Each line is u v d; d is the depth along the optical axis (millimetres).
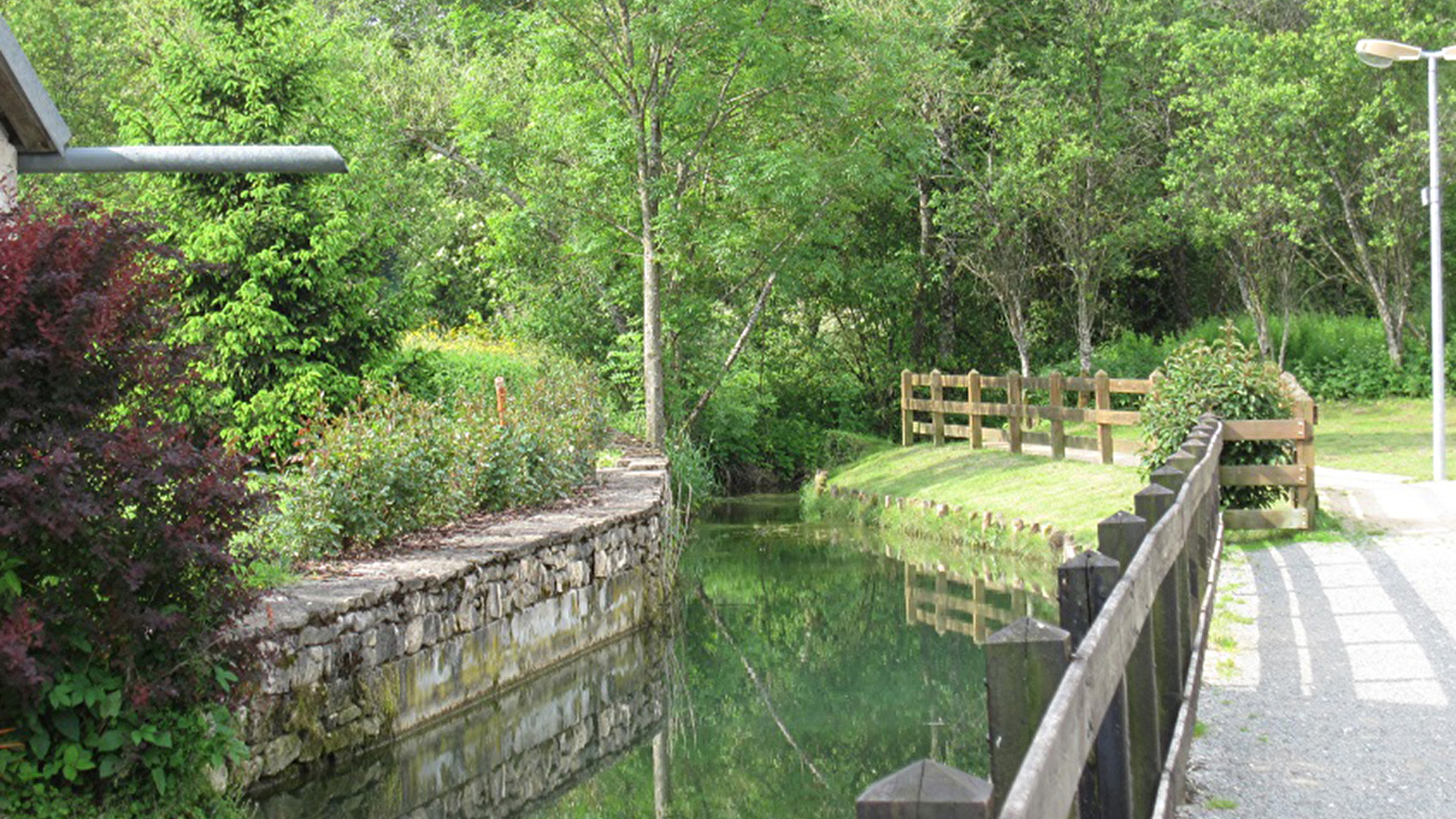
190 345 6898
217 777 6914
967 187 29172
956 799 2094
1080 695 3236
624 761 9094
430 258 28203
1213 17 29359
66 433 6168
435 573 9375
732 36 22344
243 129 16812
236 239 16203
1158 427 14438
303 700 7875
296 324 16844
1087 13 28281
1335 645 8328
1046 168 27000
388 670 8781
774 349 31641
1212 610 9352
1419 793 5516
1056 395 21031
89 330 6180
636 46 22781
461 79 27922
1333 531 13133
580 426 16297
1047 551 15992
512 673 10570
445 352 25938
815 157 23891
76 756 6027
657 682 11320
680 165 24594
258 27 17141
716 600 15195
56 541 6090
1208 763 6047
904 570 16719
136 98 26656
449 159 28562
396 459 10984
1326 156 27047
